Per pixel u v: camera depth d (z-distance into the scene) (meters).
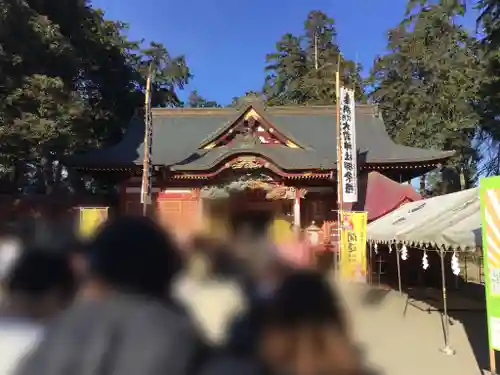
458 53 35.78
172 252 2.00
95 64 27.48
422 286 17.62
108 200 24.09
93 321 1.76
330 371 1.97
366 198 19.06
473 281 19.52
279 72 53.03
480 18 22.69
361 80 47.00
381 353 7.39
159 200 22.50
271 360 1.94
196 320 1.91
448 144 33.69
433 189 42.84
